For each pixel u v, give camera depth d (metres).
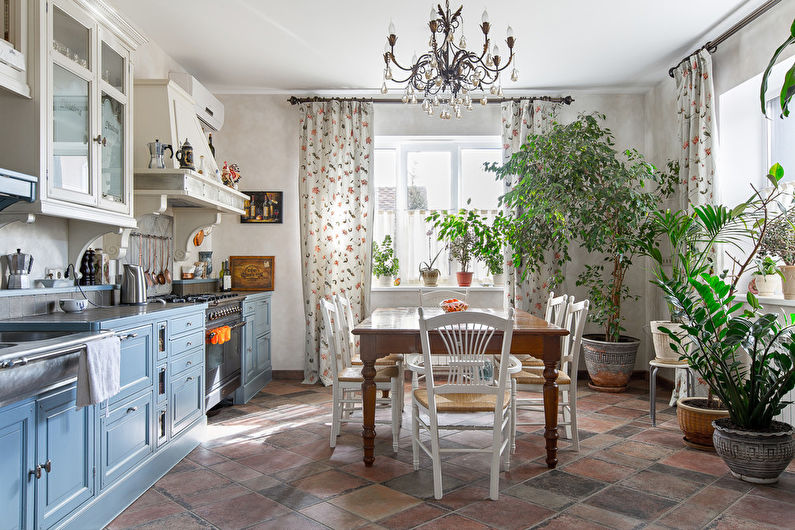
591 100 5.47
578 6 3.64
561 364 3.50
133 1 3.55
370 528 2.24
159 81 3.74
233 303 4.27
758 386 2.78
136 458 2.61
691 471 2.87
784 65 3.51
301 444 3.38
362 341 2.97
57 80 2.51
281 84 5.18
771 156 3.90
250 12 3.71
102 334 2.16
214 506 2.47
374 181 5.61
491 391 2.56
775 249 3.60
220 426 3.80
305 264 5.30
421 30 4.00
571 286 5.39
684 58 4.53
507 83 5.18
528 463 3.01
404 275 5.71
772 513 2.36
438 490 2.53
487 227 5.35
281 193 5.45
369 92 5.40
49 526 1.94
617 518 2.32
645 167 4.66
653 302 5.22
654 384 3.74
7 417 1.73
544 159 4.79
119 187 3.09
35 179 2.30
